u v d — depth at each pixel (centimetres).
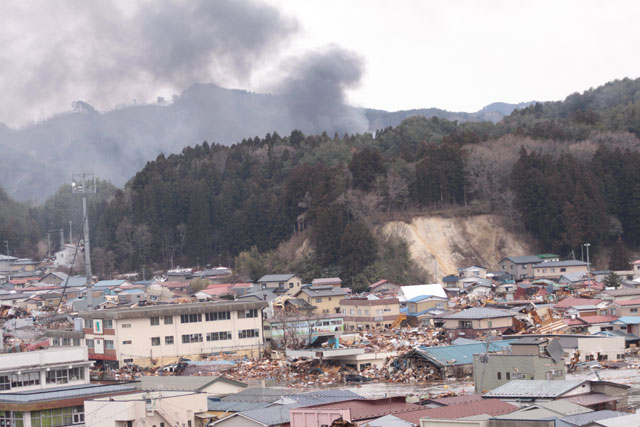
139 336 12712
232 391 8288
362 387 9925
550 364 7700
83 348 8094
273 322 14562
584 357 11256
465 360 10550
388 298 16825
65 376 7956
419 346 12050
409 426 5322
